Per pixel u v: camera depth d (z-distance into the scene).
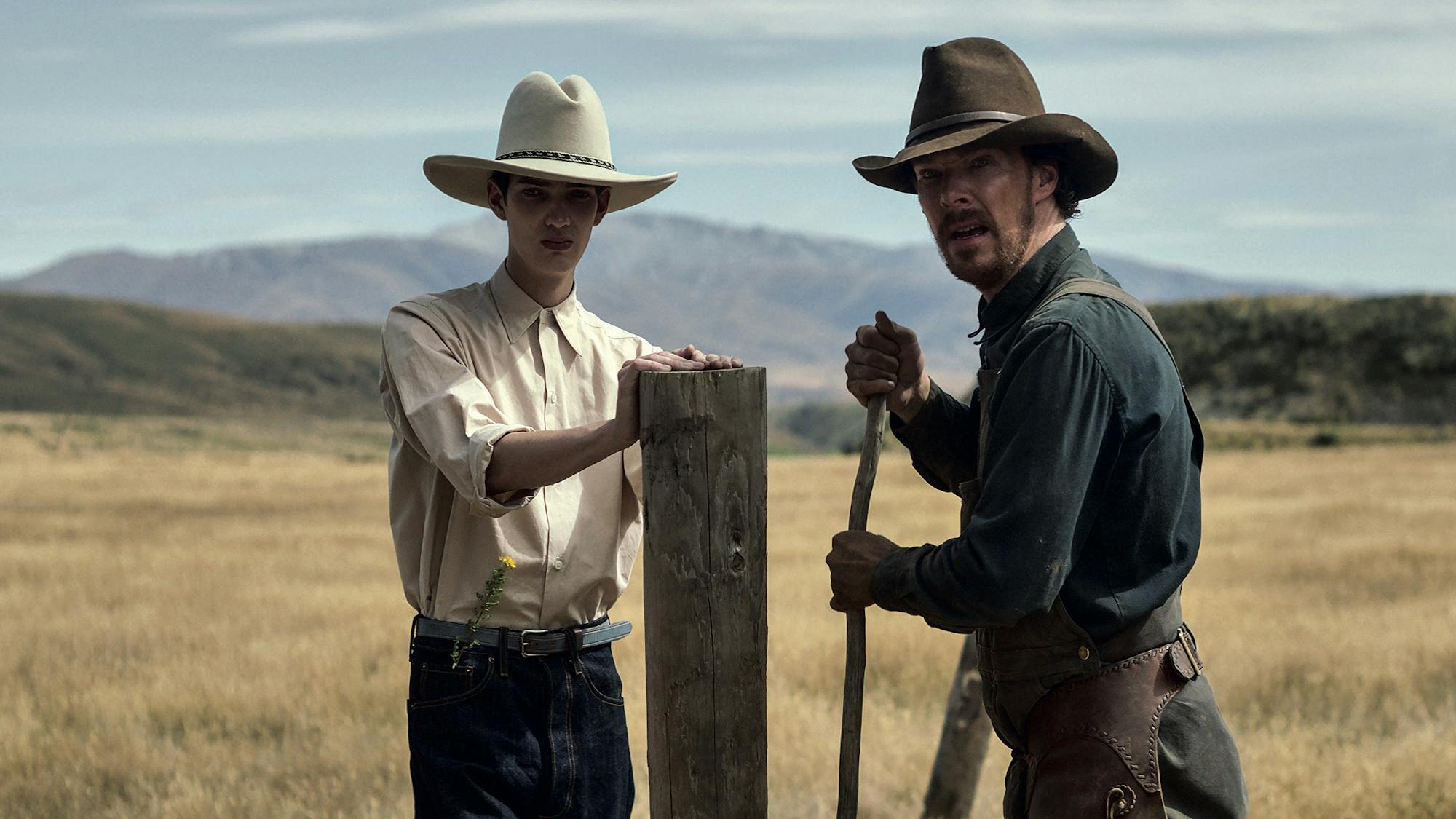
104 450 56.12
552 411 3.09
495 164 2.90
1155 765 2.48
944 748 5.35
